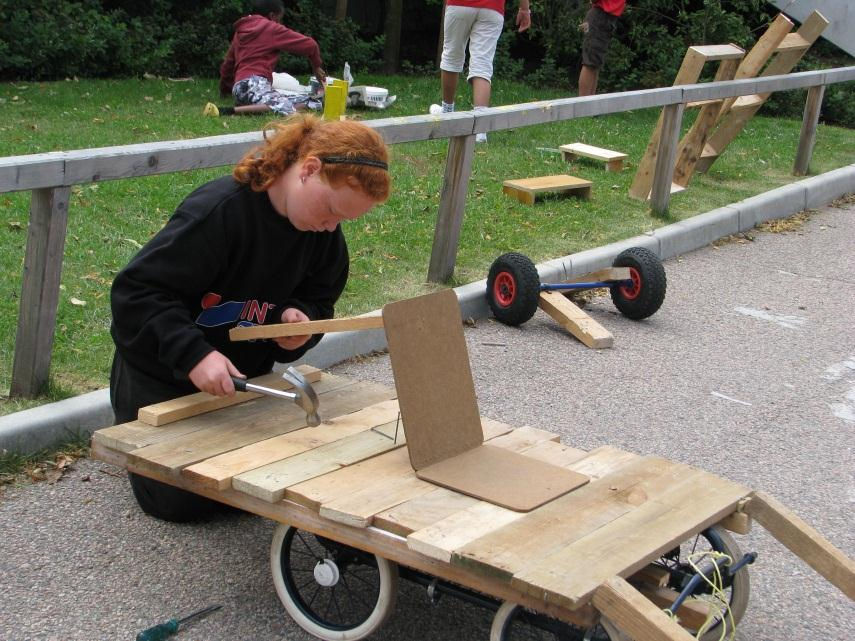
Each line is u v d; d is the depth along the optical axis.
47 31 11.85
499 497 2.75
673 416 4.89
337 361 5.25
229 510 3.69
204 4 14.44
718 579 2.78
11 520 3.54
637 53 15.17
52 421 4.00
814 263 7.88
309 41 10.88
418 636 3.00
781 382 5.44
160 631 2.93
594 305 6.59
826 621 3.25
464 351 3.15
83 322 4.98
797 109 14.50
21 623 2.98
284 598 3.00
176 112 10.20
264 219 3.17
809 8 14.80
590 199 8.48
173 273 3.12
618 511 2.71
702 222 8.12
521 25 10.98
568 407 4.91
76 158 4.00
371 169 2.98
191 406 3.29
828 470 4.41
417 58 17.08
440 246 6.14
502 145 10.06
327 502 2.71
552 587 2.30
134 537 3.48
